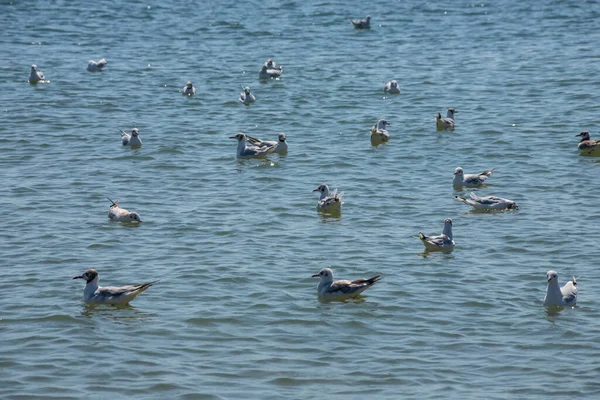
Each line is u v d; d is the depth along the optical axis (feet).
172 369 79.10
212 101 191.93
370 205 125.59
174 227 115.96
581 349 82.94
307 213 122.21
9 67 220.23
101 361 80.23
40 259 104.37
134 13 294.25
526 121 172.04
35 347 82.64
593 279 99.09
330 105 188.44
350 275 100.53
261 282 98.37
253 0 320.91
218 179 138.00
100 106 185.26
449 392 75.56
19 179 136.05
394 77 213.25
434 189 132.87
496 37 257.96
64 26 271.90
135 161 147.23
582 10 293.23
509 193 130.41
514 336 85.71
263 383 77.05
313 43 254.68
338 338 85.51
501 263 104.01
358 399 74.49
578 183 134.41
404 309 91.66
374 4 313.53
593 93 191.62
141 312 90.58
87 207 123.85
